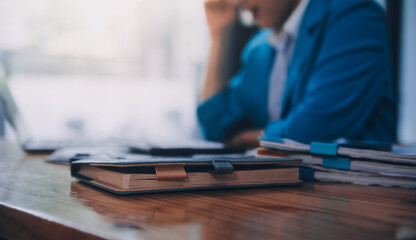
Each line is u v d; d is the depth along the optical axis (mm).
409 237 394
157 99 3068
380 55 1828
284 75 2061
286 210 514
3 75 1396
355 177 760
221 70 2383
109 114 3180
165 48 3018
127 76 3156
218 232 400
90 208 503
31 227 482
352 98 1812
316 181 794
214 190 651
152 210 497
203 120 2496
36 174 823
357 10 1813
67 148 1234
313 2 1937
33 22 2984
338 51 1827
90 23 3098
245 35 2254
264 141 863
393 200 602
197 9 2805
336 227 430
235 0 2270
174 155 901
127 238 373
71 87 3111
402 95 1913
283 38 2061
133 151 1012
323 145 786
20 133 1392
